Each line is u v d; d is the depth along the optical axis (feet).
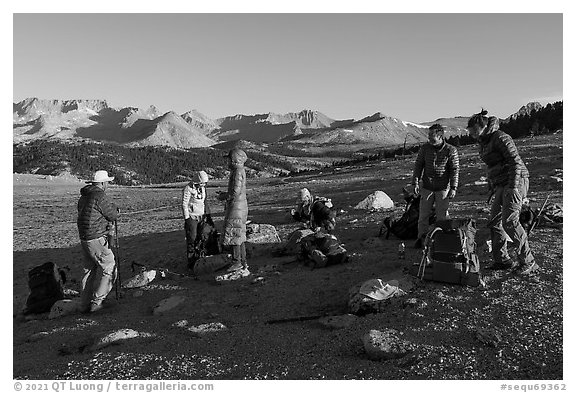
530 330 17.58
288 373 16.31
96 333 22.30
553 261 23.99
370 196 59.31
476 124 22.84
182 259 38.83
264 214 70.74
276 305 24.23
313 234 31.99
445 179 30.17
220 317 23.30
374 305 21.04
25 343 22.54
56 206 165.78
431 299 20.92
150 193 222.89
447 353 16.60
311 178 212.84
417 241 31.50
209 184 278.67
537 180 60.29
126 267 39.52
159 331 21.66
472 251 22.50
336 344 18.38
